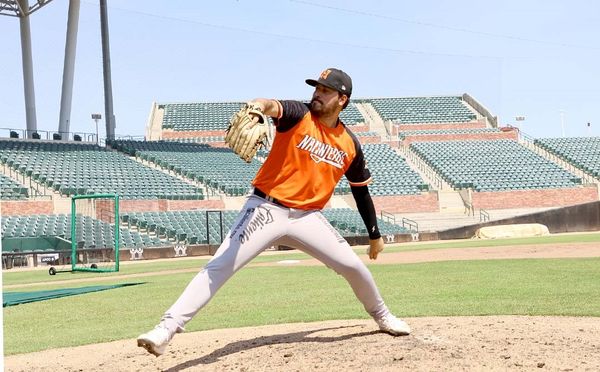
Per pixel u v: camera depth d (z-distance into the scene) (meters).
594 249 17.73
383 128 51.88
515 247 20.59
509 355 3.91
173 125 50.56
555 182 38.50
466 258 16.62
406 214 36.75
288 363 3.92
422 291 9.15
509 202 37.09
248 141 3.29
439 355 3.91
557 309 6.60
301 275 13.44
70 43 37.28
